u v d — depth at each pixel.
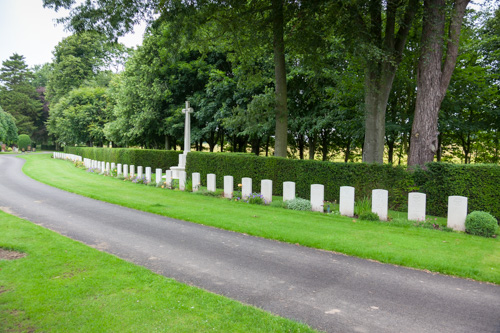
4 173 22.36
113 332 3.44
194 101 26.30
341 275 5.61
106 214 10.24
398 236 8.02
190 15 12.52
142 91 27.12
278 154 15.73
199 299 4.31
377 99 13.12
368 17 13.28
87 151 37.12
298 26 14.29
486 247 7.25
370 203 11.27
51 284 4.59
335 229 8.59
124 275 5.05
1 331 3.40
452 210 8.96
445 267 5.94
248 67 18.39
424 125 11.98
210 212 10.57
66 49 50.66
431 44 11.70
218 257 6.39
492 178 9.96
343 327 3.85
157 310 3.96
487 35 19.03
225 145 37.03
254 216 10.08
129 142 34.81
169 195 14.26
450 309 4.43
